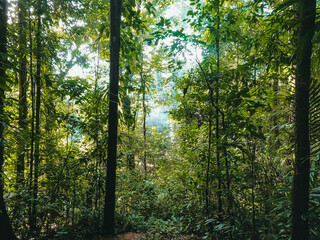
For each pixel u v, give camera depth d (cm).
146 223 425
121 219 425
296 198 188
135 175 567
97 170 428
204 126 394
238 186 330
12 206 325
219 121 363
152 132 780
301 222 186
